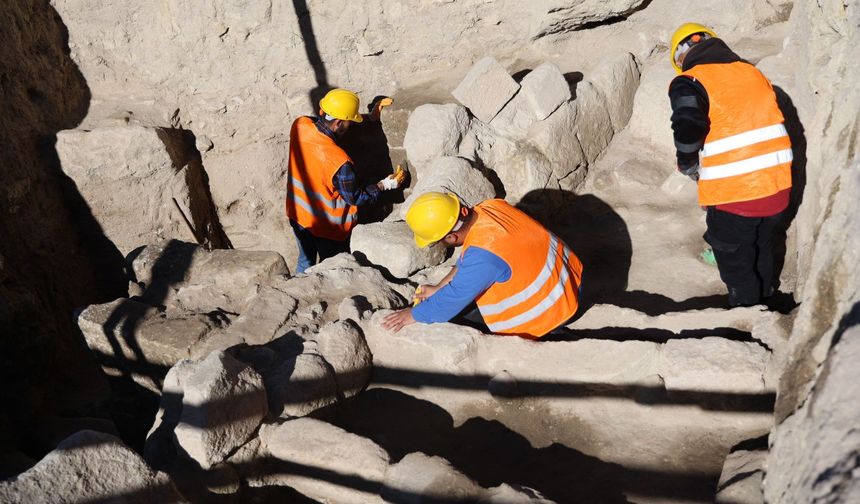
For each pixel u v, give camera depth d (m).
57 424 5.36
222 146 7.14
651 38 6.35
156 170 6.68
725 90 3.73
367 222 6.61
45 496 2.54
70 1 6.68
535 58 6.62
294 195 6.01
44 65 6.62
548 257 3.65
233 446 3.13
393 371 3.78
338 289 4.35
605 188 5.70
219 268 4.73
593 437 3.29
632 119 6.00
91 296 6.94
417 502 2.81
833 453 2.08
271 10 6.60
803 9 4.72
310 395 3.46
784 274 4.46
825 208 3.59
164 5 6.65
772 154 3.72
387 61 6.75
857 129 3.31
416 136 5.57
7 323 5.67
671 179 5.46
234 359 3.27
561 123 5.60
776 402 2.84
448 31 6.59
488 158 5.67
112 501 2.67
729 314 3.75
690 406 3.25
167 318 4.37
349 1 6.54
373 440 3.29
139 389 4.55
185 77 6.94
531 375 3.55
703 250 4.91
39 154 6.44
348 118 5.81
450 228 3.61
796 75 4.73
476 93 5.61
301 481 3.19
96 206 6.75
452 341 3.62
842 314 2.54
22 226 6.15
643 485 3.04
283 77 6.90
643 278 4.79
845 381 2.20
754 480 2.73
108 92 7.06
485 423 3.48
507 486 2.74
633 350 3.44
